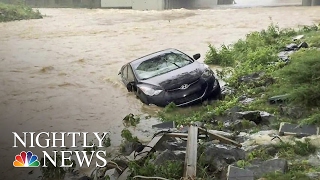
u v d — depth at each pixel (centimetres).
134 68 1263
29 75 1744
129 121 1074
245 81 1287
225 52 1761
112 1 5047
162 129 989
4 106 1299
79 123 1101
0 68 1905
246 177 621
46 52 2281
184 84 1131
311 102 966
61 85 1547
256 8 4016
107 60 1983
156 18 3572
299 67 1100
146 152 787
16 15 4081
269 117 938
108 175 743
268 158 710
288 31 2127
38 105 1298
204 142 808
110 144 931
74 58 2073
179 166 702
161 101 1127
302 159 698
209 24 2930
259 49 1684
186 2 4772
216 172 685
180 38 2441
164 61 1266
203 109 1103
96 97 1347
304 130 827
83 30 3070
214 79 1174
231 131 909
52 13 4584
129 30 2912
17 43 2644
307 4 4156
